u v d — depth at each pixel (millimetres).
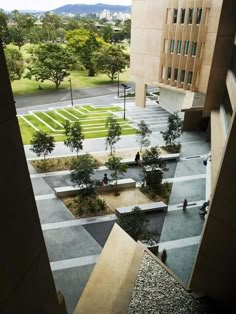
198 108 24953
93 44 55688
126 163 21391
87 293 9648
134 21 32875
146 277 9992
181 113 29656
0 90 4426
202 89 28469
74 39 54812
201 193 18047
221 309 8938
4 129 4602
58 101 39938
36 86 48219
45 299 6645
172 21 28359
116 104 38719
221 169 7336
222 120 17562
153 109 36219
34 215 5891
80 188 16500
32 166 20969
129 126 29625
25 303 5660
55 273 11984
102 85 50812
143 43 32875
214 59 18109
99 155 22906
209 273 8906
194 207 16609
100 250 13289
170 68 30656
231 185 7277
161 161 18641
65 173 20047
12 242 5047
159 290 9539
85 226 14891
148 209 15859
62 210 16094
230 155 7035
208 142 25859
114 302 9156
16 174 5059
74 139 20938
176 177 19969
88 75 58438
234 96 14461
